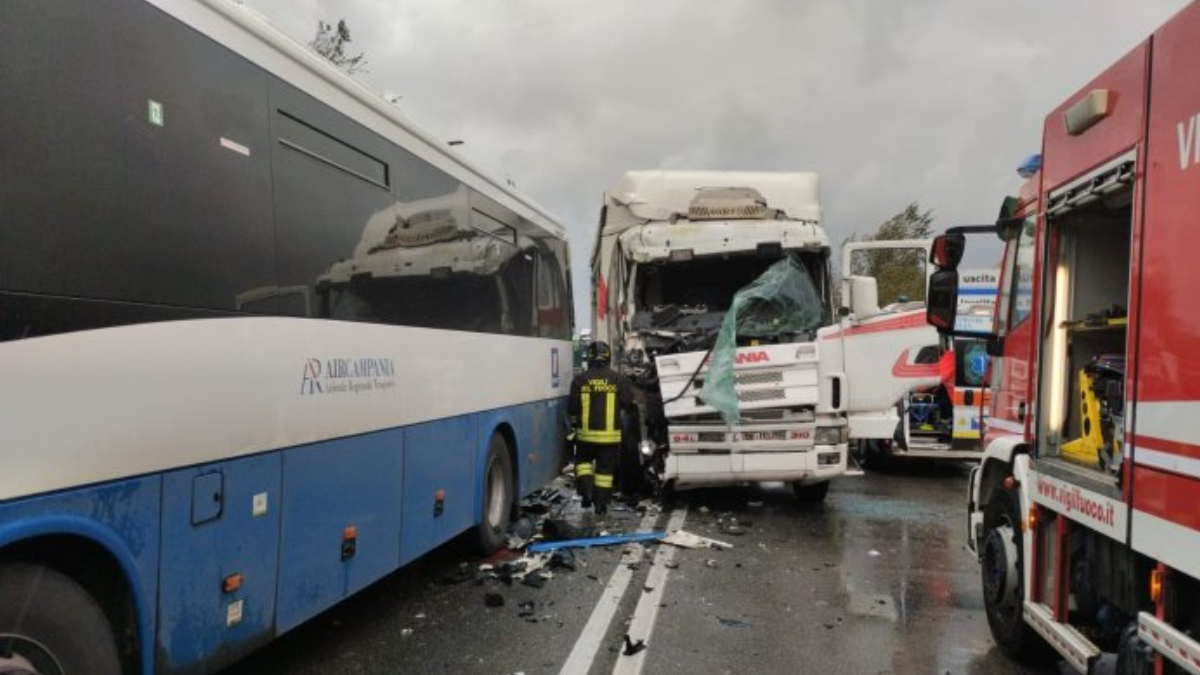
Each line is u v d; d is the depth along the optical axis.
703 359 9.54
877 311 10.04
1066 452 4.48
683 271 11.02
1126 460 3.48
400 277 5.57
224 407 3.73
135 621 3.22
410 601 6.35
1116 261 4.57
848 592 6.64
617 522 9.30
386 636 5.56
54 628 2.92
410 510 5.69
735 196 10.83
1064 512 4.24
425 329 5.95
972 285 12.99
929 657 5.21
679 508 10.21
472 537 7.28
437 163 6.25
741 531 8.84
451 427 6.45
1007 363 5.36
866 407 9.98
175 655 3.43
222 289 3.74
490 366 7.36
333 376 4.67
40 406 2.82
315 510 4.47
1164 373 3.18
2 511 2.67
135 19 3.32
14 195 2.77
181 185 3.51
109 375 3.10
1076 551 4.30
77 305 2.98
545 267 9.30
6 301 2.72
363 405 5.01
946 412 13.59
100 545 3.05
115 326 3.13
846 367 9.88
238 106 3.91
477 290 7.06
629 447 10.73
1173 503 3.11
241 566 3.85
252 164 3.99
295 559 4.29
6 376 2.71
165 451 3.37
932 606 6.27
